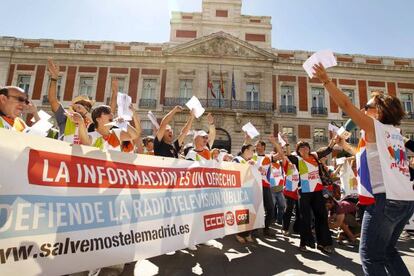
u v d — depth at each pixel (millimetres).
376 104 2527
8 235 2291
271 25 28438
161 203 3691
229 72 25859
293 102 26047
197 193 4320
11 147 2436
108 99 25469
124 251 3080
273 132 25250
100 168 3102
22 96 3191
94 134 3791
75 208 2764
